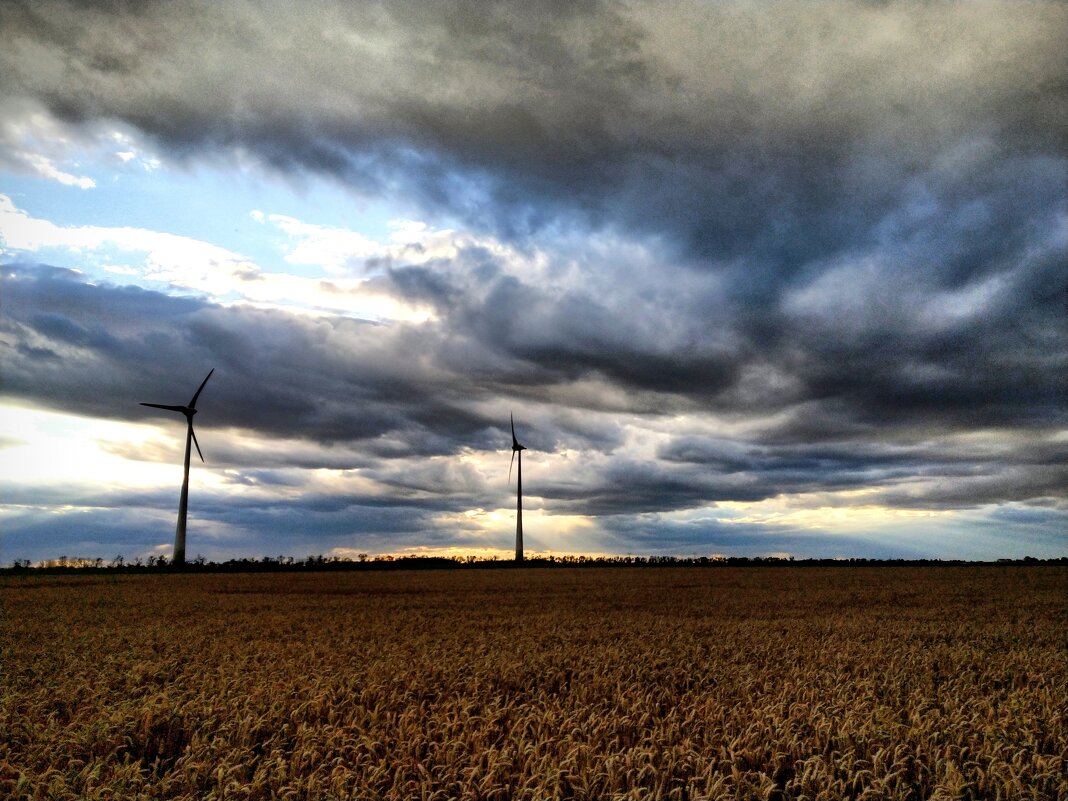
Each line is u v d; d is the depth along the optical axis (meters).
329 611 38.75
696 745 11.04
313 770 10.07
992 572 83.56
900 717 13.10
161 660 19.98
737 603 43.47
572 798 8.98
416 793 9.40
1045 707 13.73
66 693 15.05
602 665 18.33
